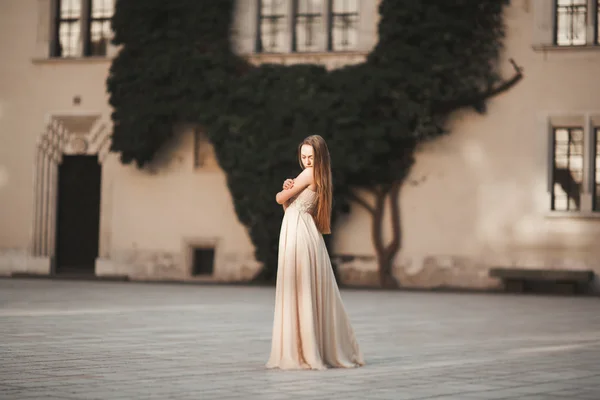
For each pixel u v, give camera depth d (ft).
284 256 39.96
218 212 118.52
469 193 111.04
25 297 85.30
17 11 126.52
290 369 39.22
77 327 57.67
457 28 109.19
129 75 117.70
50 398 30.68
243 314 70.03
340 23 116.57
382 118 110.73
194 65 115.44
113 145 118.62
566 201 109.50
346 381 35.76
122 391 32.48
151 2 116.98
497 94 110.32
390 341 52.54
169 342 49.93
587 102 108.27
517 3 109.81
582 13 109.60
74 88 124.06
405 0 109.81
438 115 111.65
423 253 112.16
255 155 112.57
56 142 124.88
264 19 118.21
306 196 40.73
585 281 104.99
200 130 119.44
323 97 110.52
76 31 125.39
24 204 125.49
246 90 113.09
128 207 121.80
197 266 120.16
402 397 31.73
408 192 112.68
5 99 126.52
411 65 110.01
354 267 113.91
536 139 109.40
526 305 86.12
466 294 102.78
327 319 40.19
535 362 42.93
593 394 32.78
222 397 31.40
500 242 110.11
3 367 38.88
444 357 44.73
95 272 122.93
